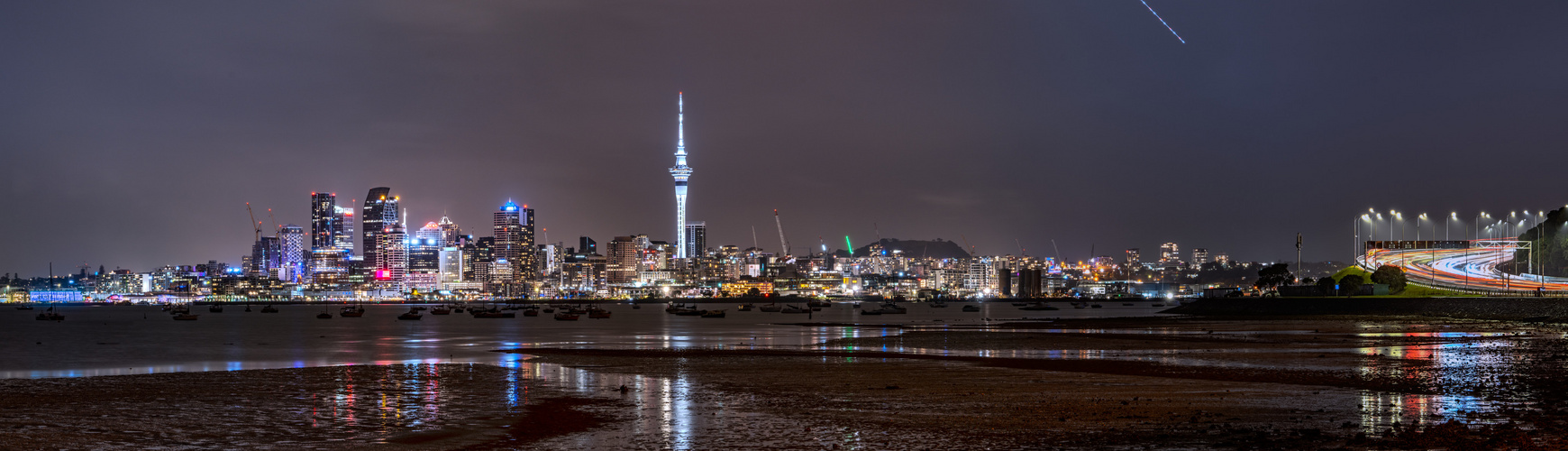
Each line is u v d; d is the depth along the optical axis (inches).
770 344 4805.6
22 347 5251.0
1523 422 1754.4
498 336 6663.4
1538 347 3809.1
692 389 2522.1
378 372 3093.0
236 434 1846.7
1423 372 2736.2
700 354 3924.7
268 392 2487.7
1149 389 2400.3
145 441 1777.8
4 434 1852.9
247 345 5378.9
